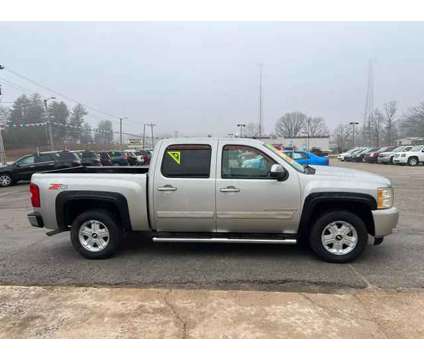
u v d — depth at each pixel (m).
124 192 4.56
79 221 4.70
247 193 4.39
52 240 5.79
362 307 3.23
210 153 4.50
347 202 4.41
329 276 4.00
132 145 79.81
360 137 77.25
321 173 4.61
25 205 10.14
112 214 4.79
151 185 4.51
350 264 4.38
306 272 4.12
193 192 4.45
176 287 3.75
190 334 2.81
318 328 2.87
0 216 8.26
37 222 4.76
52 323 3.02
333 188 4.30
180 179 4.47
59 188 4.62
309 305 3.28
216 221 4.52
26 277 4.09
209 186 4.43
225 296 3.50
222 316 3.09
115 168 5.77
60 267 4.43
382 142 67.50
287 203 4.38
